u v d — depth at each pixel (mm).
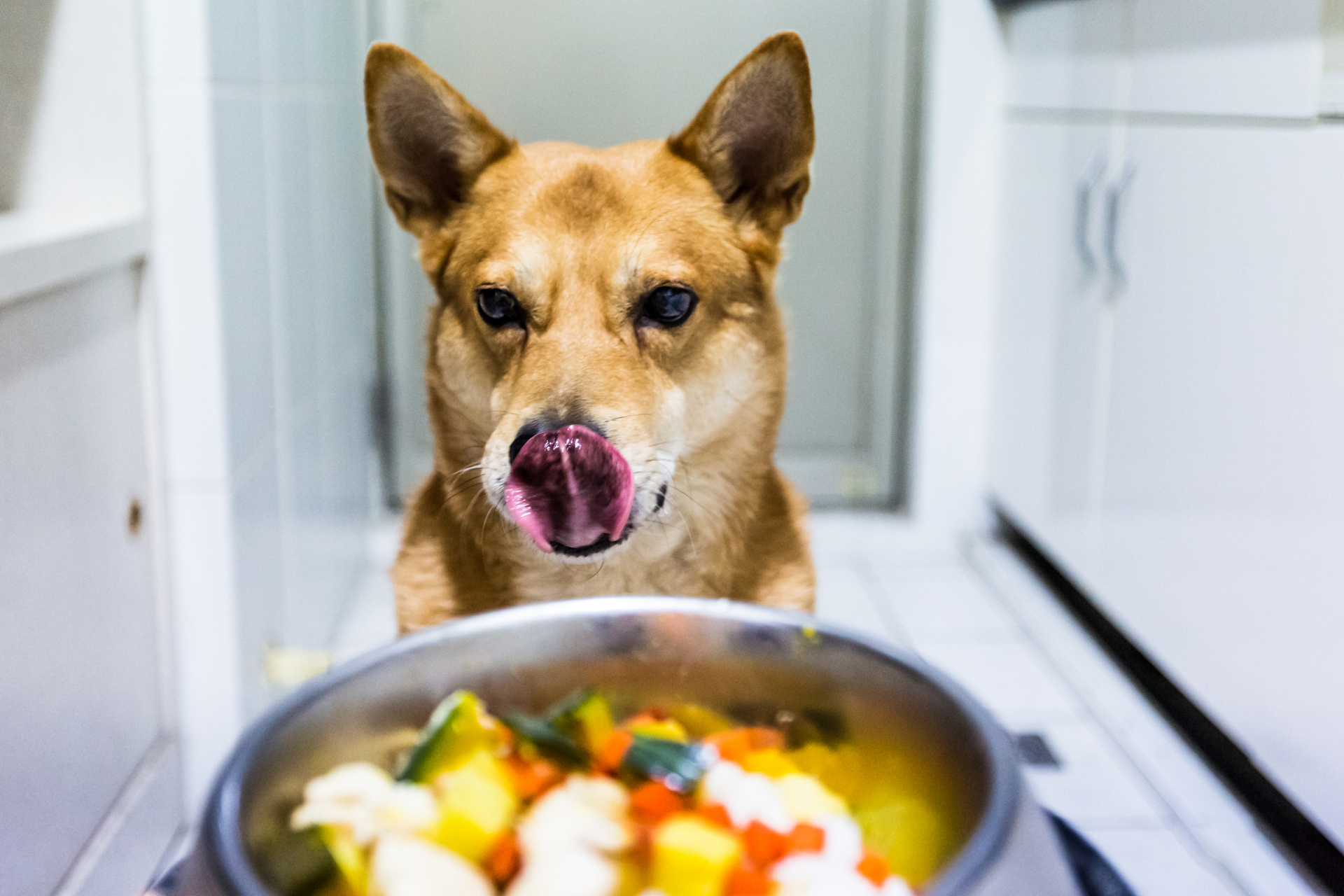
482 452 1359
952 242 3062
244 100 1903
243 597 1883
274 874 559
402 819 599
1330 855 1761
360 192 2975
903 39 3045
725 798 612
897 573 3002
